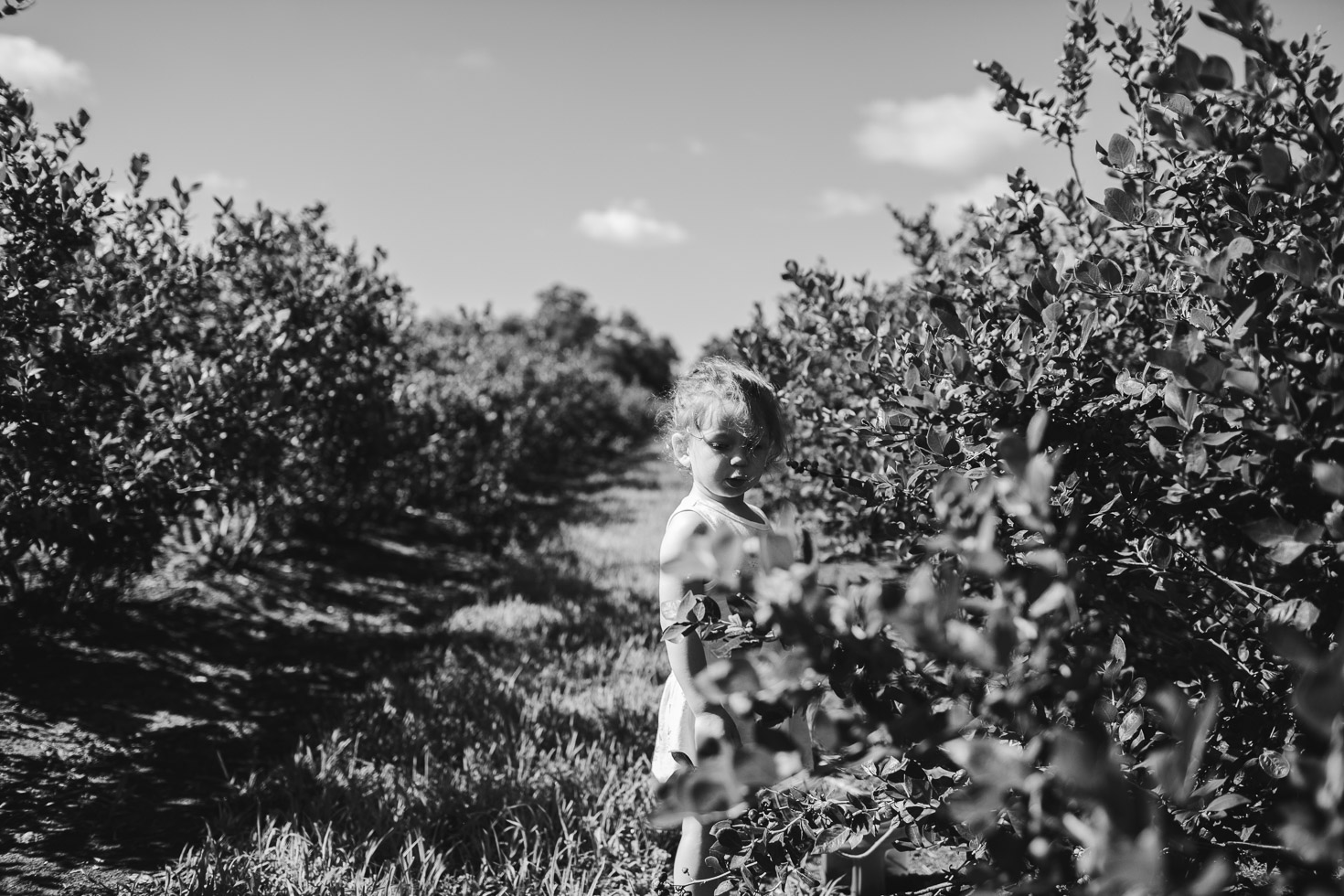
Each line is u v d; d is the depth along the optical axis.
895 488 2.26
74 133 3.58
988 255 2.74
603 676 4.71
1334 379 1.31
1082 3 2.45
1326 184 1.37
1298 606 1.44
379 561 8.04
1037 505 1.10
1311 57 1.80
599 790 3.18
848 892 2.31
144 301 4.04
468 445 10.47
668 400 2.52
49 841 2.90
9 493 3.42
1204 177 1.82
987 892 1.11
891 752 1.19
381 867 2.71
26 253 3.29
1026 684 1.12
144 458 3.88
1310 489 1.44
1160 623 1.80
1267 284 1.57
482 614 6.17
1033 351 1.91
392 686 4.46
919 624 0.98
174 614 5.41
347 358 6.24
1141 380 1.85
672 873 2.68
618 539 10.09
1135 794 1.29
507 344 16.83
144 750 3.67
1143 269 2.30
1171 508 1.82
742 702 1.17
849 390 3.38
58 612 4.71
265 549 7.04
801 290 3.73
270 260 5.75
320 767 3.50
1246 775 1.52
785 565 1.09
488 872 2.75
